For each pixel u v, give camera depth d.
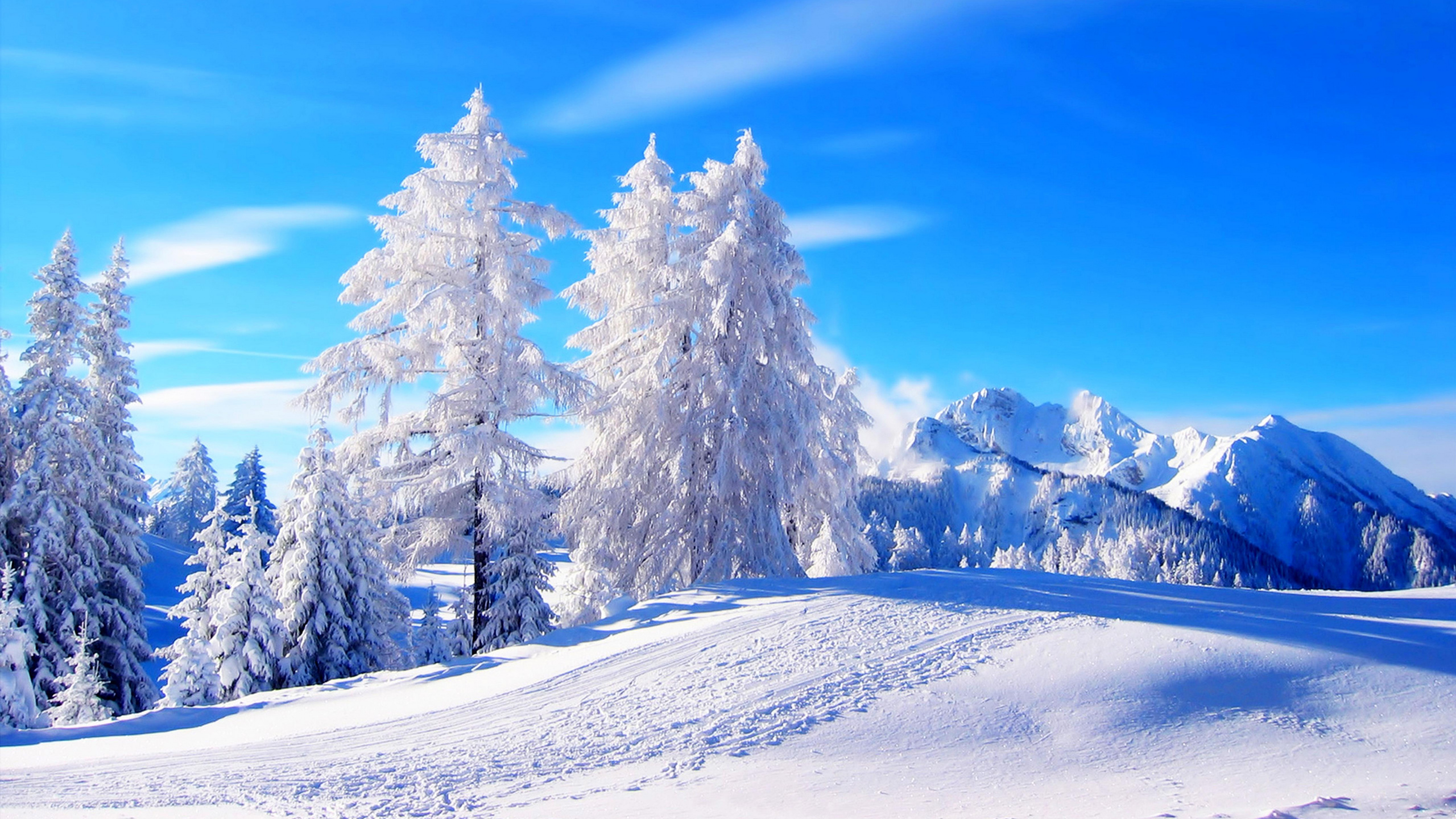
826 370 25.30
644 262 24.00
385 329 20.69
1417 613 15.87
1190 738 9.59
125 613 26.94
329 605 24.20
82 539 26.03
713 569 22.30
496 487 20.27
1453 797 7.04
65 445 26.12
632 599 20.80
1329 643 12.73
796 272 24.00
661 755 9.80
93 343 28.31
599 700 12.27
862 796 8.12
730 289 22.58
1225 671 11.54
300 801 8.44
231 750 11.20
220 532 26.12
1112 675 11.58
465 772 9.50
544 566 22.69
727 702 11.49
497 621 21.56
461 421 20.45
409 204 21.17
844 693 11.55
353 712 13.20
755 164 24.39
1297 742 9.29
